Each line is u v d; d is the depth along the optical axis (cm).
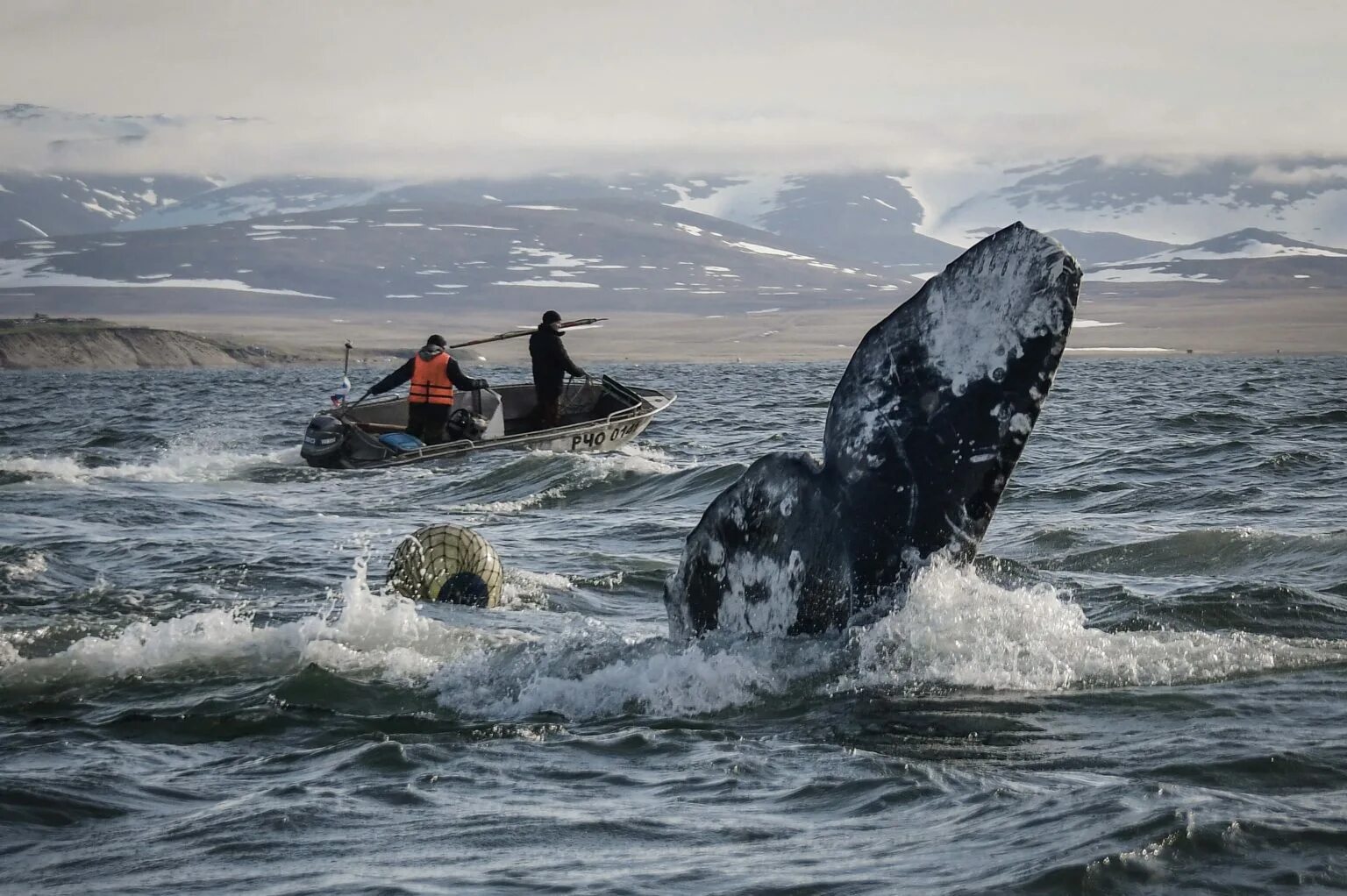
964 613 1927
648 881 1170
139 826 1439
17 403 14888
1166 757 1497
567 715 1870
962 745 1588
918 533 1766
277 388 19812
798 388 17925
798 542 1845
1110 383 17925
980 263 1719
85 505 4962
